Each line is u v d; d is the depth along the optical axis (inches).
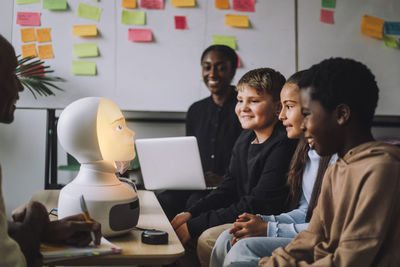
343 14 125.3
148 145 76.9
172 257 39.6
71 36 116.5
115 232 43.4
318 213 38.7
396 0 127.1
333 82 35.1
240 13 121.4
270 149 64.9
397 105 128.1
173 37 119.5
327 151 36.6
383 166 32.3
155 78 119.1
